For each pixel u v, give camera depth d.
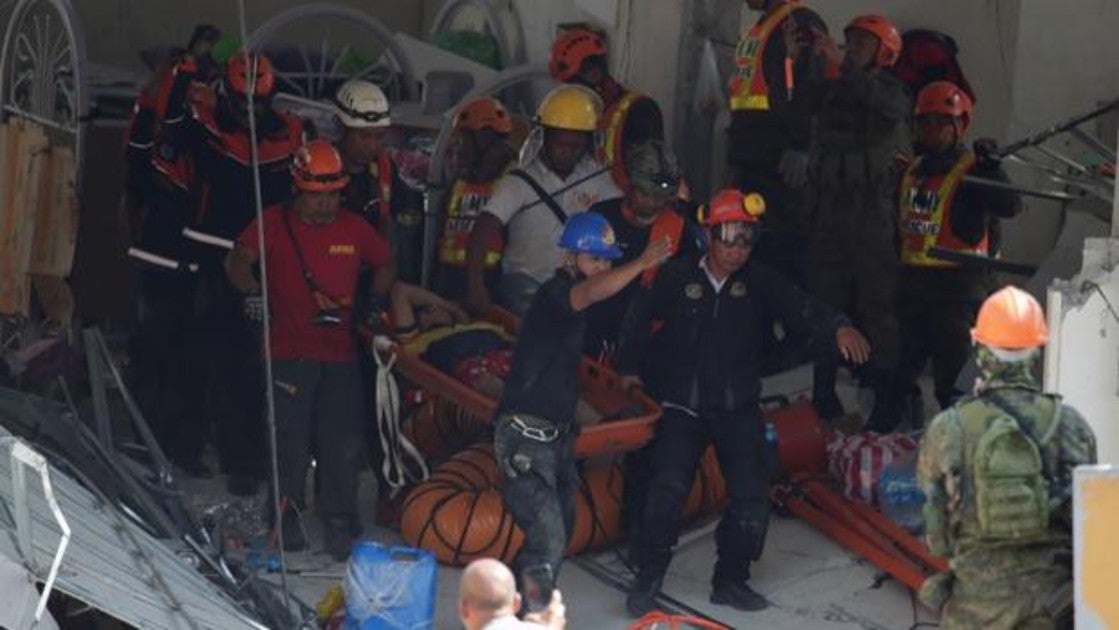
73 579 21.97
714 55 41.88
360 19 46.06
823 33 39.66
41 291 40.50
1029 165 38.38
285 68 47.69
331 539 32.34
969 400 23.80
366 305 33.44
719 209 31.05
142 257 36.09
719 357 31.11
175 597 24.16
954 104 37.06
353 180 34.91
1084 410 27.80
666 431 31.19
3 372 38.28
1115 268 27.58
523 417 29.39
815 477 34.19
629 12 42.19
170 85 35.66
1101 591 22.41
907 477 32.72
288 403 32.19
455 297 37.06
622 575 32.38
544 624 22.06
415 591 27.58
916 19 44.34
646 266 28.88
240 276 32.53
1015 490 23.14
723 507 34.53
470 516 31.38
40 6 42.50
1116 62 41.91
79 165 39.34
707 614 30.95
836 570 32.34
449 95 45.03
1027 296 23.91
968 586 23.55
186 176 35.78
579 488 31.89
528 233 35.75
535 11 46.38
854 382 42.16
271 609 28.61
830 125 37.69
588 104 35.69
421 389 34.12
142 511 30.55
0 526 22.44
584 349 34.38
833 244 37.66
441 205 37.59
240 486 35.31
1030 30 42.56
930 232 37.16
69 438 32.38
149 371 36.50
